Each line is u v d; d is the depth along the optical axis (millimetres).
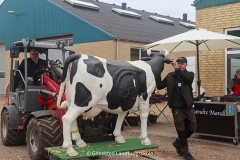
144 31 19594
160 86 5953
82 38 17438
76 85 4867
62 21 18500
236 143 7254
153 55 5863
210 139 7930
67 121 4832
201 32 7824
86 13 19062
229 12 10195
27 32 20734
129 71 5191
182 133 5844
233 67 10219
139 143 5742
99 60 5047
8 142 7078
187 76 5688
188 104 5703
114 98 5023
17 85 7465
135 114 10992
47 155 5562
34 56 7172
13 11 21109
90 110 4961
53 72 6602
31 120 5824
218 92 10516
